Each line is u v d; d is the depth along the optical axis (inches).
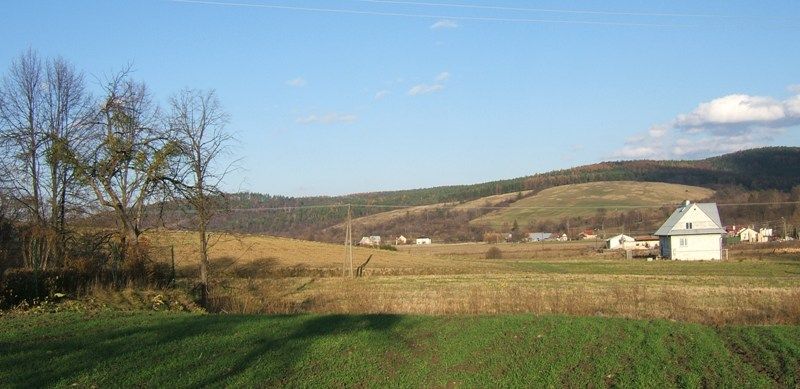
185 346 484.4
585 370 452.1
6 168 1061.8
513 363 464.1
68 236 992.2
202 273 1072.8
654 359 479.5
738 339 551.5
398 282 1517.0
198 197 1077.1
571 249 3181.6
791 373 448.1
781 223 3476.9
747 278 1539.1
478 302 917.2
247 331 553.9
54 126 1127.6
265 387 384.8
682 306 904.3
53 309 703.7
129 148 1059.3
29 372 397.7
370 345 506.9
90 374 396.2
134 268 970.1
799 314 759.7
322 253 2268.7
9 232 983.6
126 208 1084.5
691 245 2743.6
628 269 2010.3
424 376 428.1
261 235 2662.4
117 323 586.9
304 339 521.0
